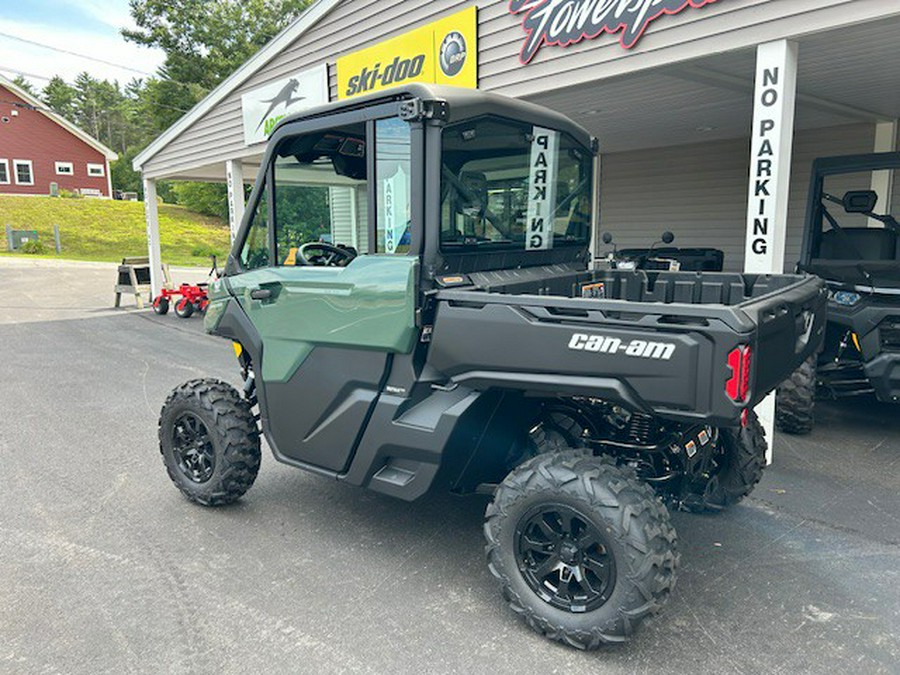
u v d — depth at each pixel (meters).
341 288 3.09
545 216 3.54
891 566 3.29
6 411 6.27
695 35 4.89
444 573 3.24
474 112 2.94
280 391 3.47
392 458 3.11
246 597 3.03
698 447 3.20
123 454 5.00
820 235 6.17
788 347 2.75
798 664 2.54
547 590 2.69
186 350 9.69
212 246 35.16
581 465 2.58
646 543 2.41
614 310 2.39
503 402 2.95
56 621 2.84
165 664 2.56
